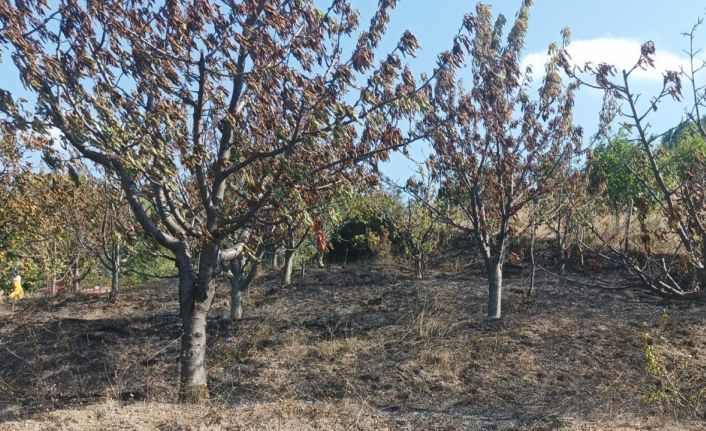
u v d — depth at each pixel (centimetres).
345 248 1702
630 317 1076
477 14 961
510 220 1161
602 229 1369
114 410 697
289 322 1115
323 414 680
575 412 701
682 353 902
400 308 1165
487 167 1005
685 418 668
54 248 1564
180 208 778
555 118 996
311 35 696
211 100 746
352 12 724
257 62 674
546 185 991
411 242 1496
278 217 771
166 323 1179
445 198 1116
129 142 639
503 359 897
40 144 701
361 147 721
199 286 761
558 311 1109
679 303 1156
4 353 1043
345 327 1053
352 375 862
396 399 785
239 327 1072
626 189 1267
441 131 945
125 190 761
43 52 651
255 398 800
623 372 847
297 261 1681
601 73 565
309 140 670
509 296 1214
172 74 684
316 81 664
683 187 570
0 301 1536
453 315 1083
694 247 604
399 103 692
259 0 682
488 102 959
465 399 782
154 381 886
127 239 927
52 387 901
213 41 666
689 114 565
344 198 756
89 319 1239
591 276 1367
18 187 1089
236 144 733
